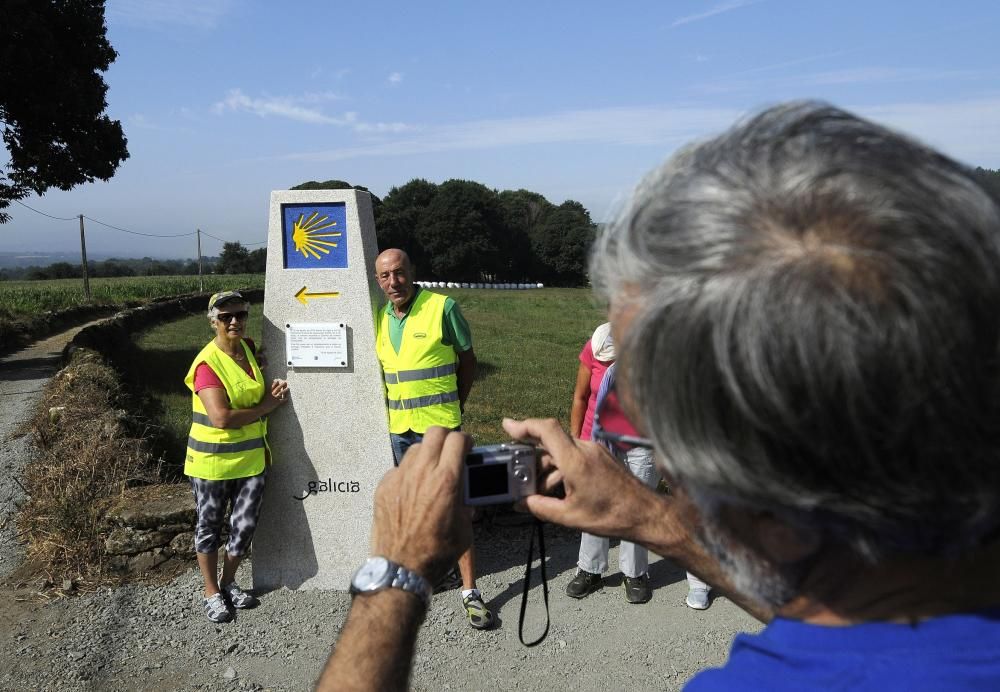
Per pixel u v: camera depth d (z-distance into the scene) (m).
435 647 3.78
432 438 0.96
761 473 0.51
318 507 4.48
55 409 8.10
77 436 6.66
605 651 3.74
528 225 89.12
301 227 4.37
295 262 4.39
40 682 3.47
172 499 4.81
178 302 28.36
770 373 0.48
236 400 4.02
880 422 0.47
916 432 0.47
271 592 4.42
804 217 0.52
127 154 18.47
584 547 4.24
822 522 0.54
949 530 0.52
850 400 0.47
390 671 0.79
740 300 0.50
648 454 2.96
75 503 4.86
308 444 4.46
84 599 4.26
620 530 0.97
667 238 0.56
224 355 4.04
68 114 16.64
